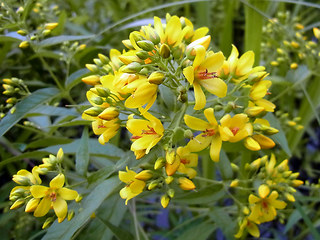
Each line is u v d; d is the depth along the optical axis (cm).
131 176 9
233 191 18
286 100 20
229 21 17
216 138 9
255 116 10
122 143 20
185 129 10
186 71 8
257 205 11
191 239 13
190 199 12
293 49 15
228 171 12
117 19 23
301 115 17
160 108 11
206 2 20
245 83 10
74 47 15
